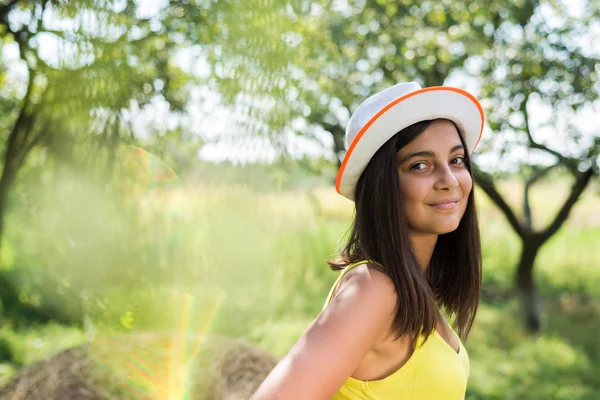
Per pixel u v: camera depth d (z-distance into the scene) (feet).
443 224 4.65
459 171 4.78
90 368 10.05
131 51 8.91
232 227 9.75
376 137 4.58
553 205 44.75
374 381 4.27
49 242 13.00
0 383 10.28
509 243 37.88
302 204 26.43
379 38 21.33
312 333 3.91
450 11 20.92
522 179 27.20
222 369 10.45
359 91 23.09
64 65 8.17
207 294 10.71
